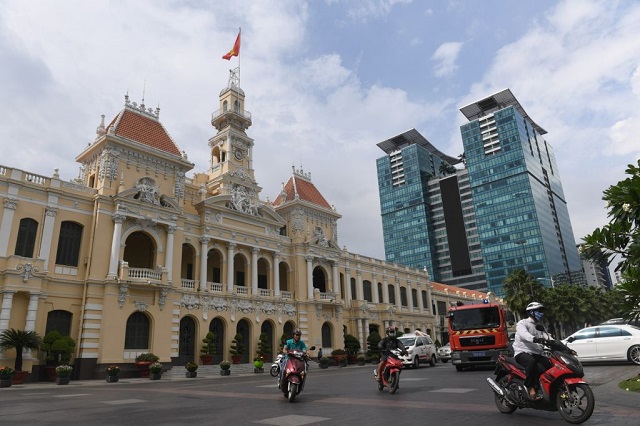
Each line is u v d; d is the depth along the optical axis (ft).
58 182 116.37
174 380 101.19
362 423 32.89
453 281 520.83
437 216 555.28
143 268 126.93
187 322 136.77
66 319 111.65
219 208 151.23
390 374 52.80
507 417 33.45
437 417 34.27
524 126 512.22
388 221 584.81
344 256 204.13
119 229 120.67
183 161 141.59
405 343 116.26
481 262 504.43
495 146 502.38
